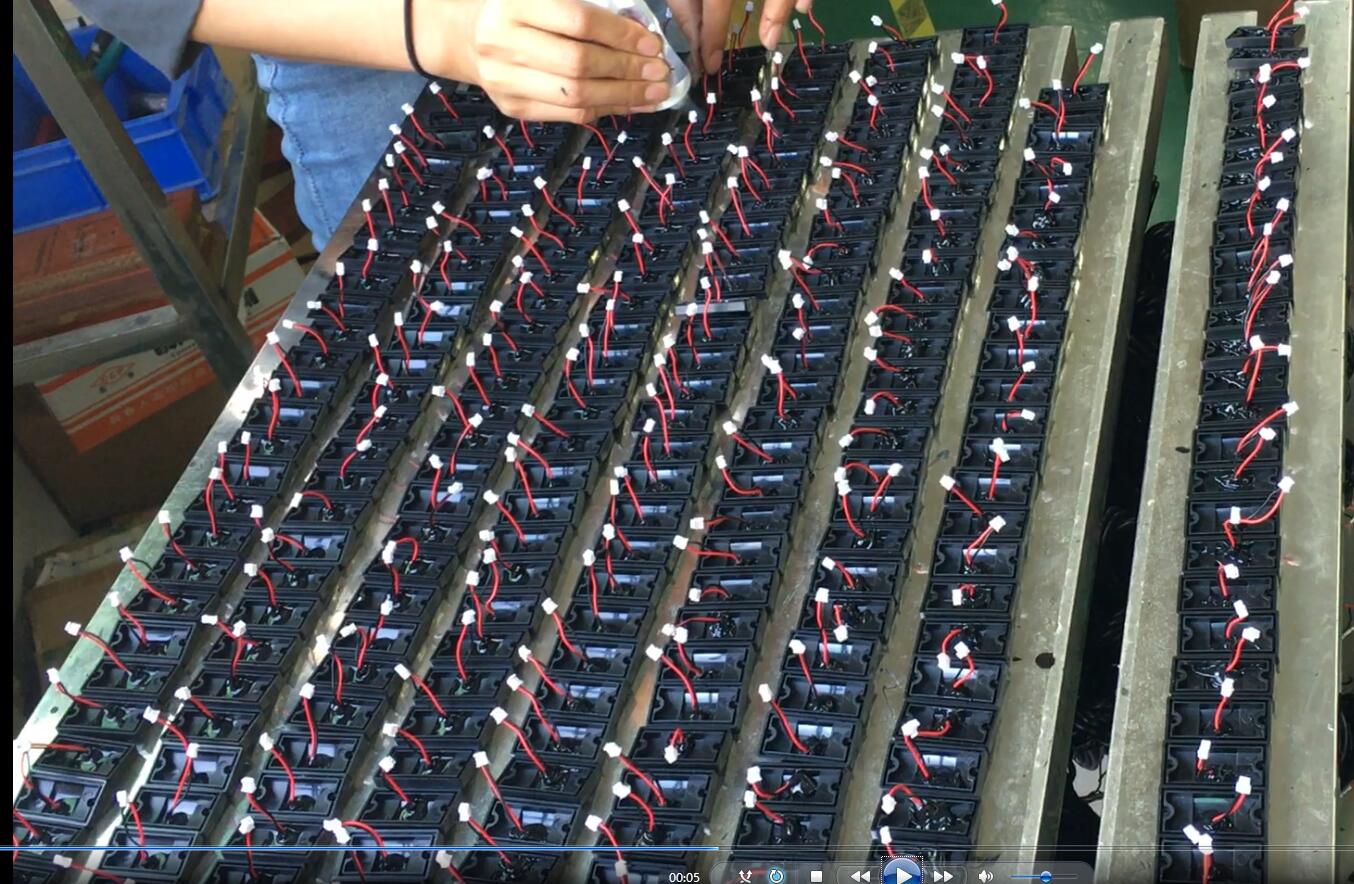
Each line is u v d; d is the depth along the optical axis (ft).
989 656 4.50
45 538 10.93
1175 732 4.17
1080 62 7.57
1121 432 6.41
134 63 10.53
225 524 5.71
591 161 6.90
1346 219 5.40
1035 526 4.91
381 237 6.85
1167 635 4.40
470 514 5.46
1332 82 5.97
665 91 6.54
